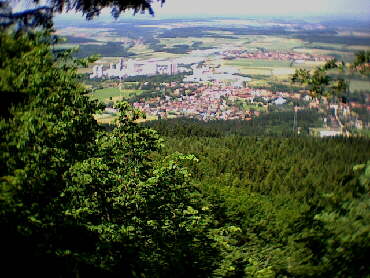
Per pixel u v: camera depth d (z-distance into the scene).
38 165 5.54
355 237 4.81
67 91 6.75
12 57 5.48
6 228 5.03
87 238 6.56
